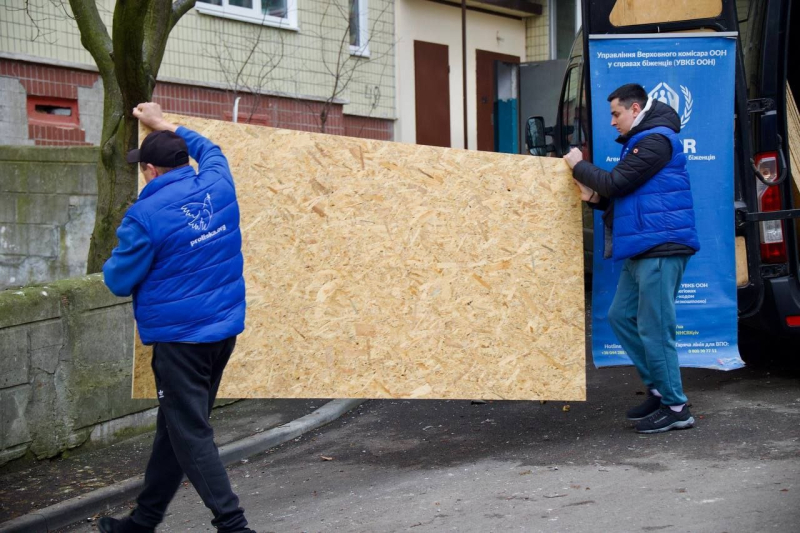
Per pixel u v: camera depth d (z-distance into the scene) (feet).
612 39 20.76
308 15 48.85
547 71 53.26
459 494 16.22
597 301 21.16
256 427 22.12
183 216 13.80
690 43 20.72
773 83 21.47
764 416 19.63
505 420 21.48
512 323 19.10
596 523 13.96
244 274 18.33
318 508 16.37
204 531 15.97
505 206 19.16
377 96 53.62
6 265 34.40
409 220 18.97
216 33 44.29
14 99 36.68
